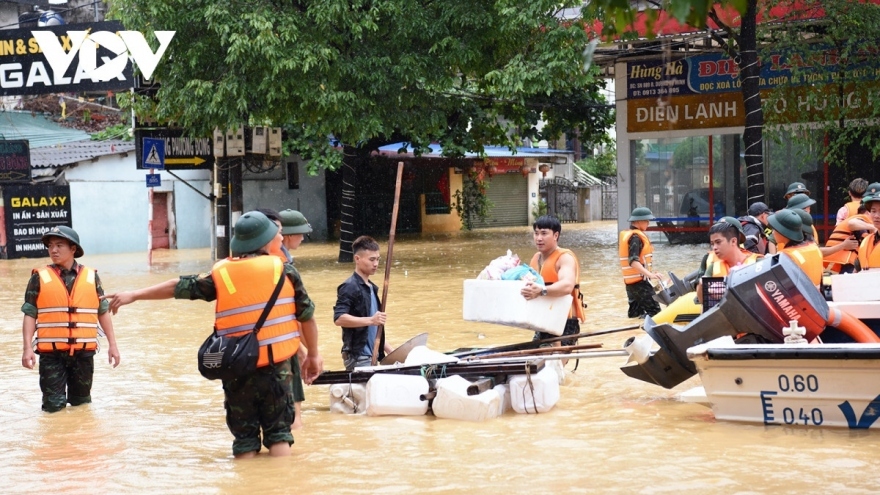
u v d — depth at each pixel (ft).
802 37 68.80
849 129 71.10
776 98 71.97
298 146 95.14
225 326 20.68
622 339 37.22
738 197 80.28
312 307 21.66
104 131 106.93
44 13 102.22
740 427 23.12
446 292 55.42
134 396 29.43
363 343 27.17
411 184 123.44
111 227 100.63
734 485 18.44
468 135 94.27
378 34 68.18
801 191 44.75
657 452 21.07
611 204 156.46
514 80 66.54
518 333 40.22
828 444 21.22
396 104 69.82
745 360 22.70
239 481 19.70
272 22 63.31
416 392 25.48
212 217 84.84
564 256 28.94
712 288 25.54
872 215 31.19
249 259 20.98
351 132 69.21
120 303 20.77
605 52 75.25
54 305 27.45
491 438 22.88
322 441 22.98
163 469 20.81
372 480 19.49
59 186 94.32
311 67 65.10
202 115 67.15
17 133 105.29
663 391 28.04
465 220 129.59
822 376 22.20
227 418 21.62
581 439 22.52
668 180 82.84
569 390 28.50
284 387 21.30
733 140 79.87
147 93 75.77
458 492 18.54
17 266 84.12
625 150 83.92
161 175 104.01
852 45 68.18
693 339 24.61
